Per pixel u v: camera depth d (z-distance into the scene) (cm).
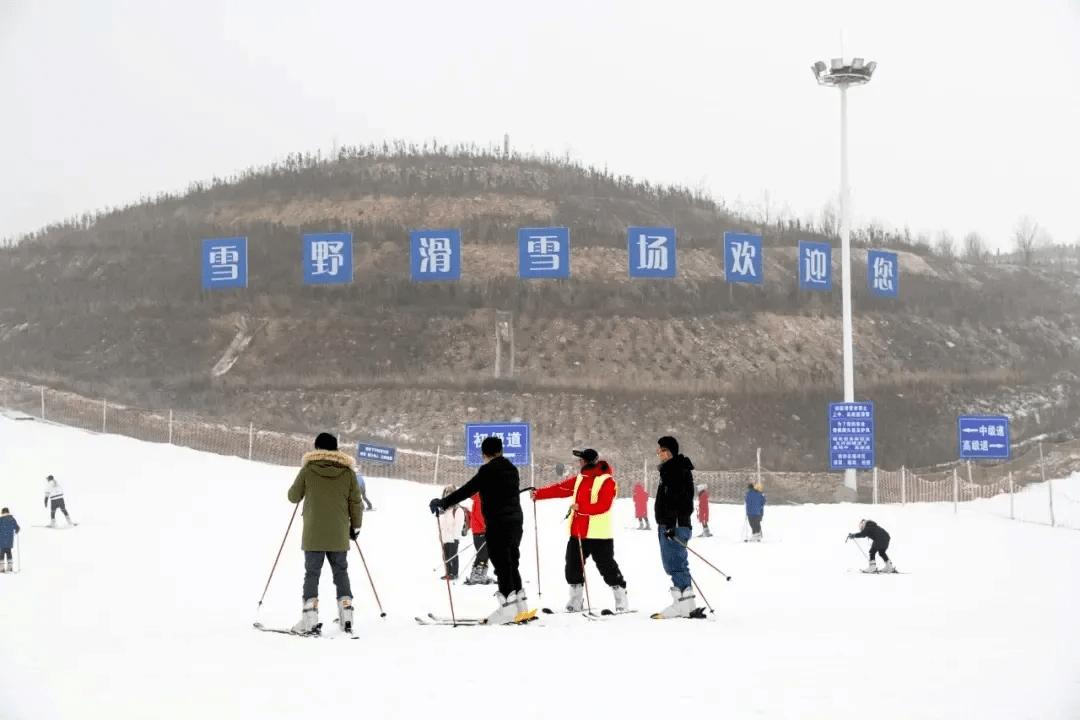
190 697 751
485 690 770
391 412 6456
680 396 6694
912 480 4659
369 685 793
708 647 972
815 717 668
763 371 7300
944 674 814
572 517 1293
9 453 4138
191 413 6041
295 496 1115
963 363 7906
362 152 10962
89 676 841
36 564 2091
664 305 7912
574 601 1284
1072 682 778
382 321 7662
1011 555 2308
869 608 1349
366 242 8756
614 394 6650
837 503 4006
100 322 7894
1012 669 834
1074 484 4291
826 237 9738
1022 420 7000
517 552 1199
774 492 4822
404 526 2889
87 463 4031
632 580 1781
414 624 1203
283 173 10350
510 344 7344
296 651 974
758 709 695
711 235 9400
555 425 6331
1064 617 1216
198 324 7744
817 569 2003
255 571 1970
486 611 1375
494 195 9675
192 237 9062
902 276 9219
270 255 8606
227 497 3534
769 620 1202
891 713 676
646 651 948
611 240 8775
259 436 5200
